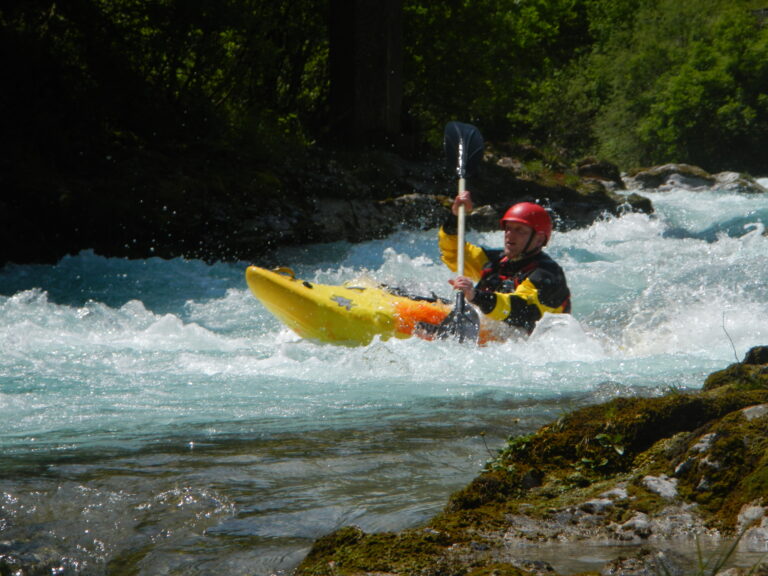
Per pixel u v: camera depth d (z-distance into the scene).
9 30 26.23
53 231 22.22
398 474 6.52
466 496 5.55
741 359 11.84
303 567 4.65
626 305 17.53
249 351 12.93
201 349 12.94
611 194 33.56
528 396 9.62
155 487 6.17
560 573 4.28
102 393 9.77
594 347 13.02
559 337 13.24
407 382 10.43
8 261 21.19
